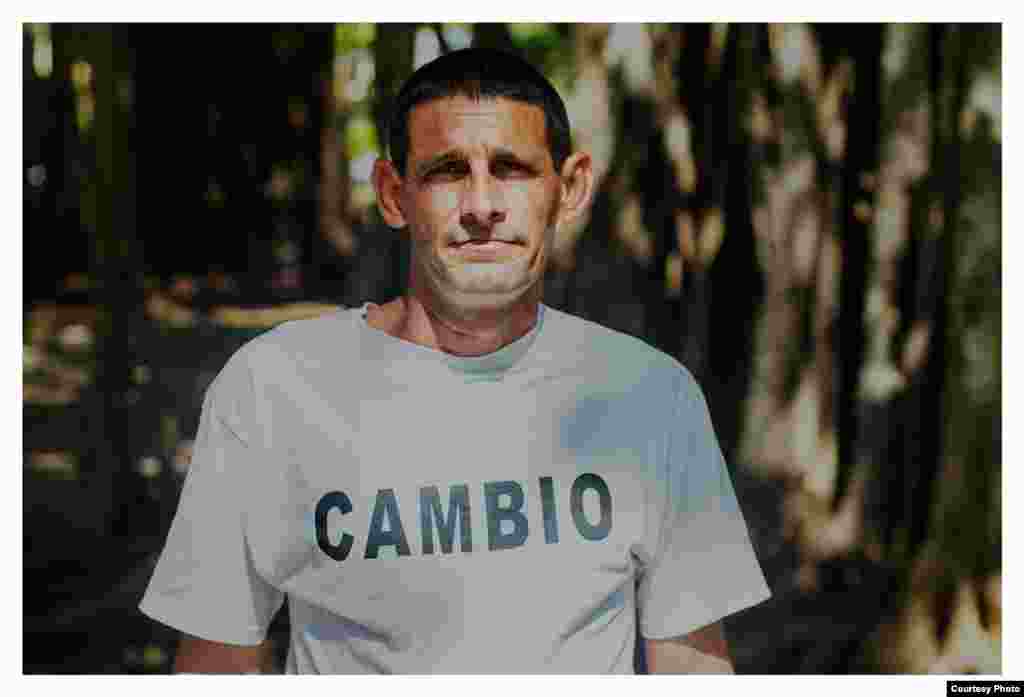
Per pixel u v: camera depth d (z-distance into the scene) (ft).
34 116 35.76
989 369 18.52
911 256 21.94
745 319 25.11
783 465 24.02
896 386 22.12
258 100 50.06
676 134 23.89
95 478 26.21
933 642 18.35
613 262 23.36
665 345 25.03
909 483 22.00
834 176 23.90
